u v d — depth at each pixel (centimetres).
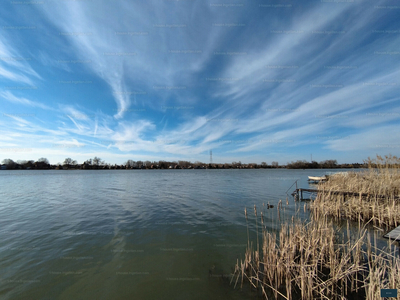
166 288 523
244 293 498
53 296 495
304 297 464
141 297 491
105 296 495
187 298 484
